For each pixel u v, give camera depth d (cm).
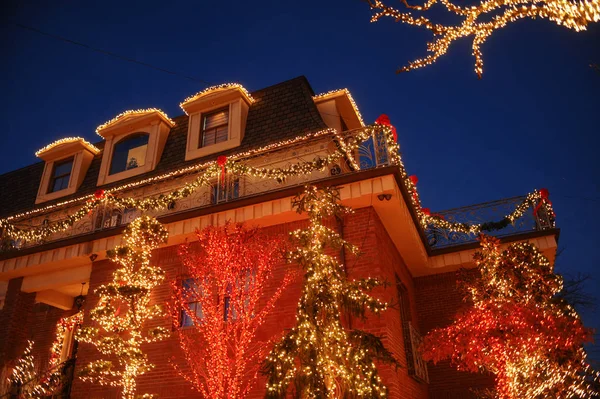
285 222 993
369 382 689
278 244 955
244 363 867
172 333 979
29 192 1595
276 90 1365
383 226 1004
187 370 933
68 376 1177
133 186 1280
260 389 855
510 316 807
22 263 1195
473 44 531
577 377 822
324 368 705
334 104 1381
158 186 1319
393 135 970
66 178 1552
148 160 1387
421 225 1189
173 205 1241
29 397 1060
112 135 1503
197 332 954
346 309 796
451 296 1221
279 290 916
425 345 882
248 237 962
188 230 1024
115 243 1101
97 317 938
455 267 1226
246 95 1358
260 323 905
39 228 1312
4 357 1145
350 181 917
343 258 902
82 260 1152
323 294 743
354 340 730
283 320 895
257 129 1293
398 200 923
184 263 1009
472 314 850
